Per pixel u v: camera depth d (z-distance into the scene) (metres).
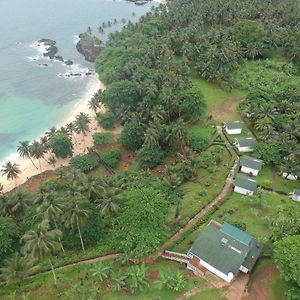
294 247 67.38
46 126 155.88
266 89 140.88
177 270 76.62
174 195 94.88
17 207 91.19
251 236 79.75
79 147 139.88
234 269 72.06
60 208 79.19
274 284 72.75
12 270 75.62
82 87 181.88
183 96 131.50
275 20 187.50
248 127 127.62
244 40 169.25
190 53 163.25
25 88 182.00
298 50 160.88
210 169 107.62
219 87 153.88
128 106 142.62
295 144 105.06
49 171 129.62
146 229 75.69
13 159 138.25
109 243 84.56
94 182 86.06
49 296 74.31
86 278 77.12
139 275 72.88
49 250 69.69
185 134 120.19
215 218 89.88
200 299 70.56
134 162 128.50
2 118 160.88
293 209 90.94
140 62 163.62
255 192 95.88
